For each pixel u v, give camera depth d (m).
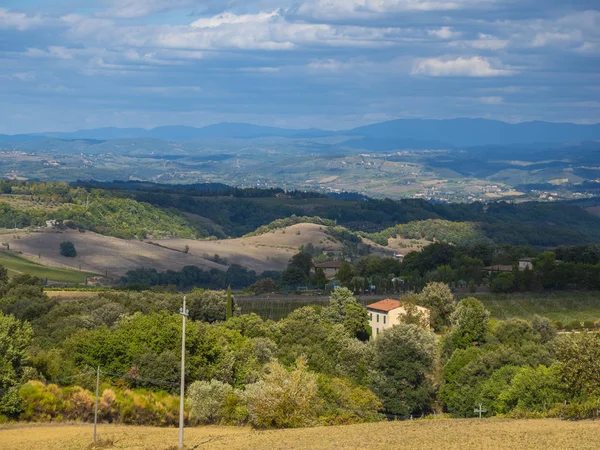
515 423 70.38
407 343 111.94
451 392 106.12
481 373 104.06
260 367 103.44
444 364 119.81
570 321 170.62
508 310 188.62
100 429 74.00
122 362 94.75
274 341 133.12
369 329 160.88
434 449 56.31
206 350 96.12
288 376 82.56
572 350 75.00
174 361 91.62
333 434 68.00
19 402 76.81
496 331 133.88
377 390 106.88
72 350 97.31
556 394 85.31
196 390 83.06
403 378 109.38
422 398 106.69
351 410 89.75
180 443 61.31
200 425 81.75
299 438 66.06
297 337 133.00
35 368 86.69
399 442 60.38
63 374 89.69
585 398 79.44
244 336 125.12
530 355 108.56
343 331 133.88
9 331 82.06
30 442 65.44
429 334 120.88
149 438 68.56
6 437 68.06
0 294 180.50
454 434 63.56
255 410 79.25
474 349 114.62
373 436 65.00
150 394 85.50
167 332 95.81
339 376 109.62
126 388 86.81
